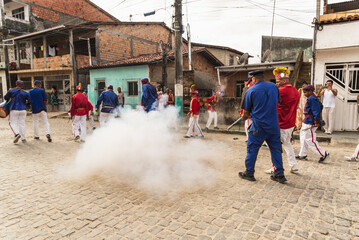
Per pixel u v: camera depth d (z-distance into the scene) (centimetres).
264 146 680
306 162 526
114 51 1725
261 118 391
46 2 2128
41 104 743
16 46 2159
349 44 792
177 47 977
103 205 325
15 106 705
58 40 1977
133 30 1839
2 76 2094
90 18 2416
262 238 249
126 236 255
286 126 429
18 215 300
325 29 830
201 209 311
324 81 874
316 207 315
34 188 384
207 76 1523
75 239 250
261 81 399
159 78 1321
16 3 2069
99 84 1530
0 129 1002
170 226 273
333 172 456
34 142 736
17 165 505
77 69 1719
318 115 493
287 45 1862
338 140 715
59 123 1243
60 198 347
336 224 274
